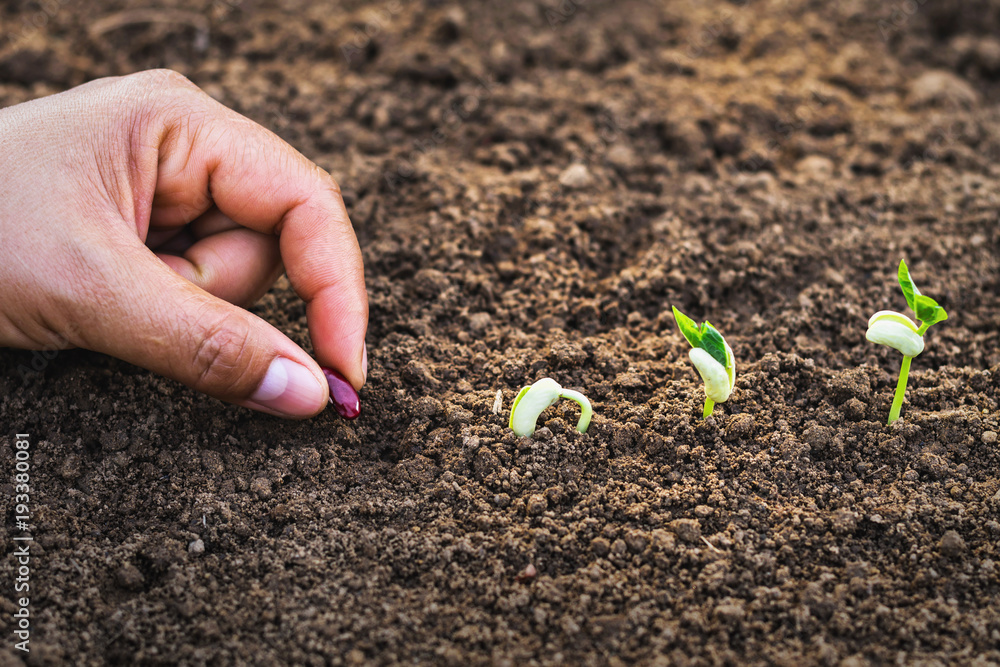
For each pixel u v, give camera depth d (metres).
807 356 0.40
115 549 0.36
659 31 0.54
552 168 0.46
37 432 0.38
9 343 0.36
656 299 0.42
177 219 0.38
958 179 0.46
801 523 0.36
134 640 0.34
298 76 0.50
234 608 0.35
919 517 0.36
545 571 0.35
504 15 0.54
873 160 0.47
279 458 0.37
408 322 0.41
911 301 0.36
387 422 0.39
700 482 0.37
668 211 0.45
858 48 0.53
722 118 0.49
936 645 0.34
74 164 0.35
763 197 0.45
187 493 0.37
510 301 0.42
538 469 0.37
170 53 0.51
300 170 0.38
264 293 0.40
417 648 0.34
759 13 0.56
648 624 0.34
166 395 0.38
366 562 0.36
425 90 0.50
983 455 0.37
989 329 0.41
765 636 0.34
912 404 0.39
